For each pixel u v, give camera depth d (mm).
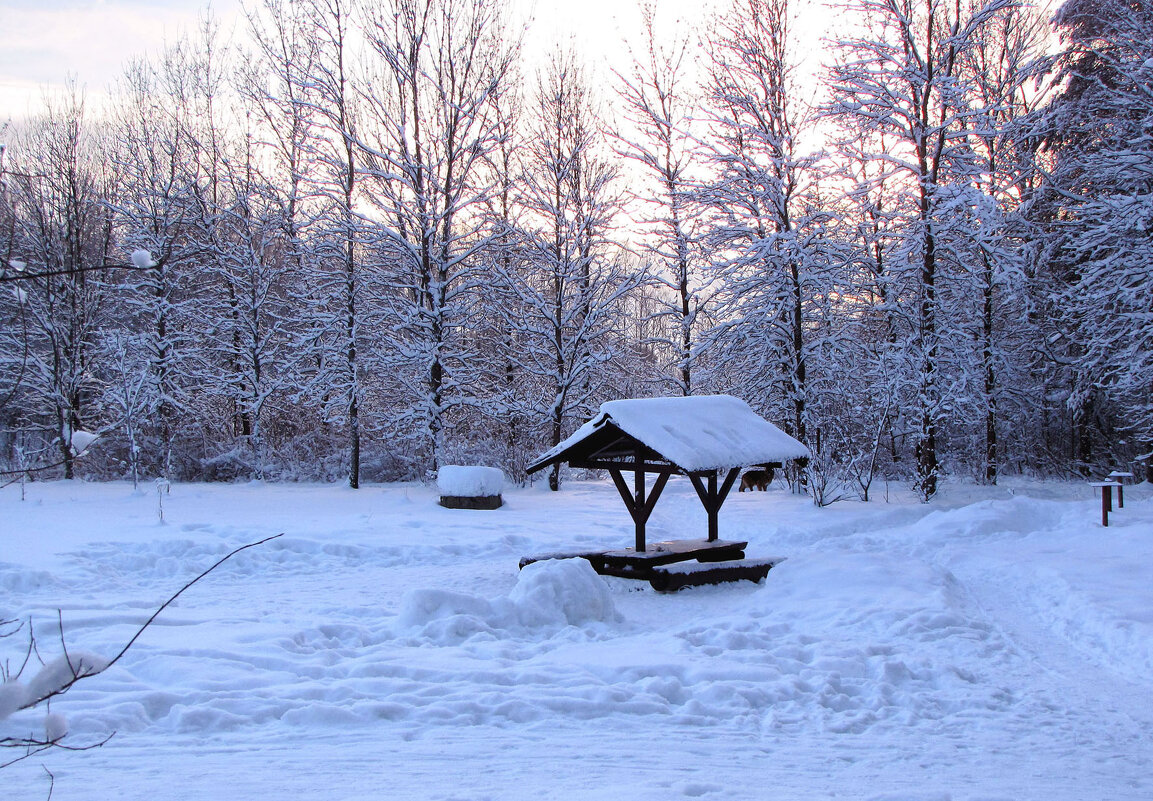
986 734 6551
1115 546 14109
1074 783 5441
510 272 29078
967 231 24172
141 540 15266
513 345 30016
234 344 31484
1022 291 25047
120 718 6230
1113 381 27344
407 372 27625
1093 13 27875
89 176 34406
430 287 27078
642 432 13078
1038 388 29453
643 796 4848
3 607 10125
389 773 5312
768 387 26547
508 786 5059
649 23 28359
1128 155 24234
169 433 29922
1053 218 29281
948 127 24891
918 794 5016
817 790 5164
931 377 23422
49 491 24391
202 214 31781
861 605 10914
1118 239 24000
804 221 25906
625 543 16797
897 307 25391
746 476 26797
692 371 29672
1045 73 27641
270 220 30078
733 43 26219
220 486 27312
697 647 8938
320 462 30047
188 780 5098
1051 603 11023
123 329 29500
